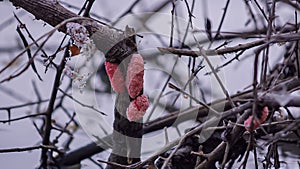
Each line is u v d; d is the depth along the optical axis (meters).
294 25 1.03
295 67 1.12
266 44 0.80
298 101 0.81
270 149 1.00
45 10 0.87
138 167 0.88
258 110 0.84
